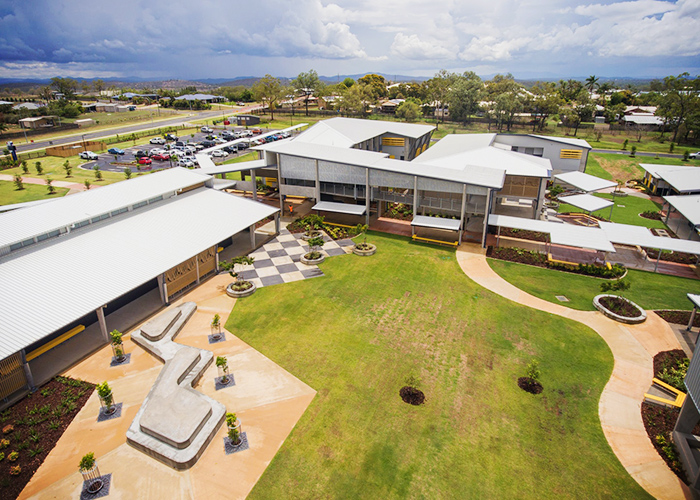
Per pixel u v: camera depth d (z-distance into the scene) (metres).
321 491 16.84
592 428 20.33
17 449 18.44
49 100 196.75
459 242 41.53
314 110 164.75
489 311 30.34
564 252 40.59
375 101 170.75
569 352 25.97
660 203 57.88
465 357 25.36
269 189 59.12
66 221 29.58
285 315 29.38
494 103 125.38
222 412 20.19
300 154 45.94
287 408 21.08
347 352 25.55
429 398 22.00
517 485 17.33
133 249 29.73
